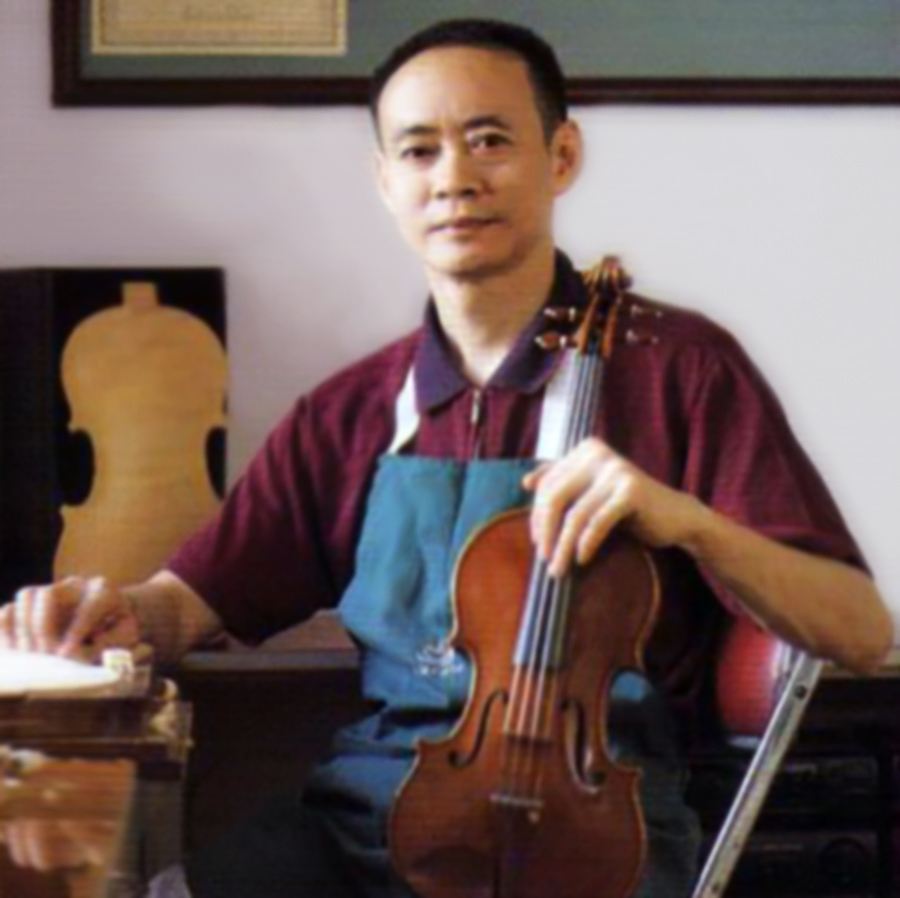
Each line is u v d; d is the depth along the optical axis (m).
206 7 4.02
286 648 3.71
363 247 4.11
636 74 4.07
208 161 4.07
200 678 3.65
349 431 3.09
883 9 4.09
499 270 2.89
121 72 4.03
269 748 3.72
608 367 2.89
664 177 4.11
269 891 2.91
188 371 3.79
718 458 2.85
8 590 3.75
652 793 2.74
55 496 3.73
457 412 2.97
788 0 4.07
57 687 2.25
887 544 4.18
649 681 2.75
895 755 3.70
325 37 4.04
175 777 2.15
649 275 4.13
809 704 3.73
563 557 2.56
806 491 2.84
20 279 3.77
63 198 4.06
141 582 3.73
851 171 4.14
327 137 4.08
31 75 4.04
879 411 4.18
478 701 2.59
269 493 3.14
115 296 3.79
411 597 2.91
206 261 4.08
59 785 2.13
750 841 3.68
